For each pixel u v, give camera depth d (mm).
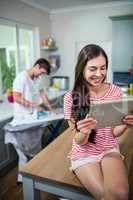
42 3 3500
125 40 3311
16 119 2123
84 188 1016
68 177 1103
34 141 2117
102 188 914
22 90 2143
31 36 3641
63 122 2650
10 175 2283
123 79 3445
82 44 4008
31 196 1190
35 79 2312
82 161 1089
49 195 1887
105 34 3791
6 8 2836
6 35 3014
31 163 1247
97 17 3783
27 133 2016
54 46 4039
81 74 1132
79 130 1055
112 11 3666
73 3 3553
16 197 1918
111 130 1169
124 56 3377
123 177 937
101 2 3539
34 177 1126
